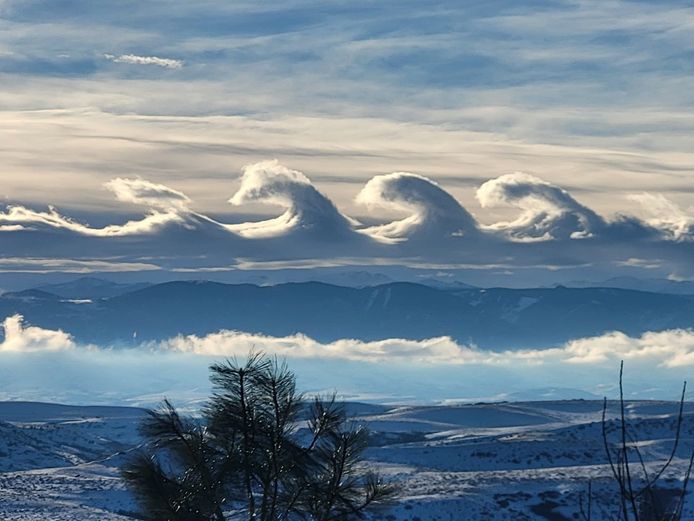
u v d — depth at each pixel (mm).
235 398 31547
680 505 20125
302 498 31281
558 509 134375
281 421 31688
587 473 152875
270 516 30812
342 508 31312
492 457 189875
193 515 30859
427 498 135375
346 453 31922
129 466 31344
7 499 135750
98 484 153750
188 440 31453
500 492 141750
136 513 31922
